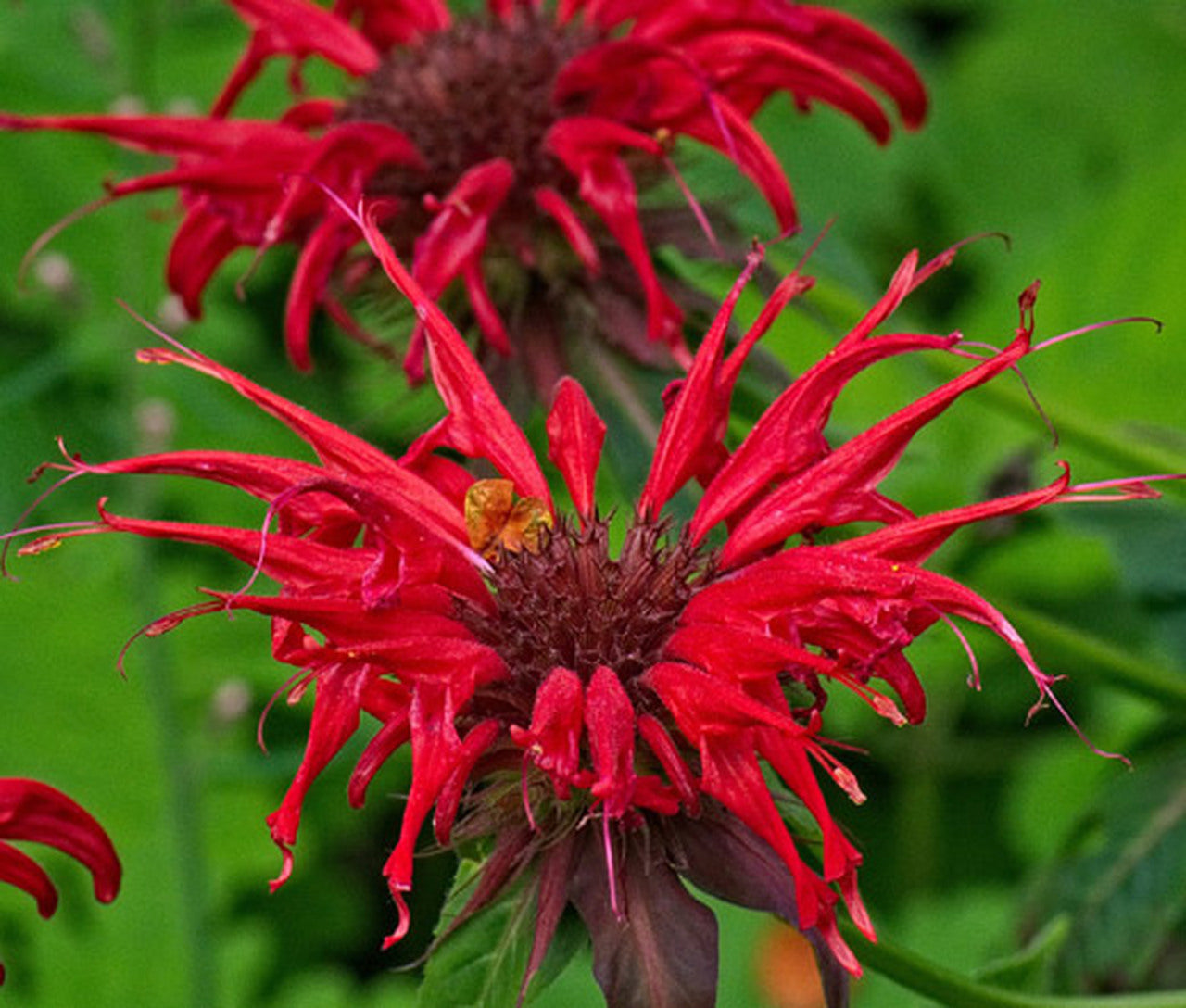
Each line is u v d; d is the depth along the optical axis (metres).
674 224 0.45
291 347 0.45
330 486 0.38
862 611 0.38
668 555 0.40
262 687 0.54
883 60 0.46
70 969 0.53
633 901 0.38
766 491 0.39
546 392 0.45
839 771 0.37
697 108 0.45
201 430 0.54
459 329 0.46
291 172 0.45
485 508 0.39
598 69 0.45
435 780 0.38
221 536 0.38
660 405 0.44
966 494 0.53
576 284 0.45
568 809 0.39
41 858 0.53
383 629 0.38
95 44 0.51
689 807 0.38
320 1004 0.54
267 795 0.54
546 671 0.39
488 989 0.39
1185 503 0.47
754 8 0.45
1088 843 0.48
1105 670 0.46
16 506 0.54
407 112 0.46
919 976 0.41
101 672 0.53
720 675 0.38
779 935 0.54
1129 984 0.48
